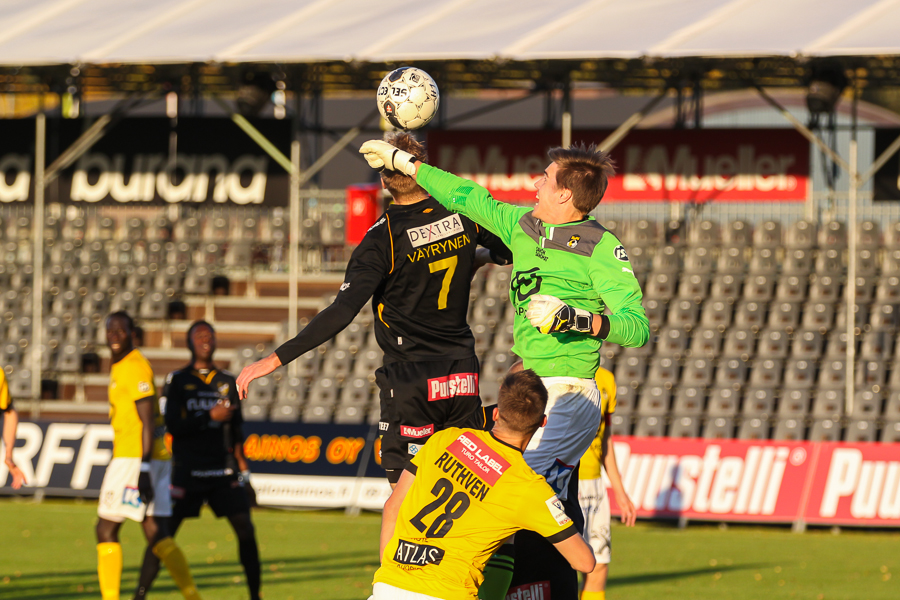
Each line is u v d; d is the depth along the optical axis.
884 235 74.06
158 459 28.06
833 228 70.69
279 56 57.03
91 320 71.56
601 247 16.41
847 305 63.84
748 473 49.22
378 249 17.53
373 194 73.50
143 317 72.94
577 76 66.62
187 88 74.31
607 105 95.38
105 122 67.19
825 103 62.16
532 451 17.38
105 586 27.44
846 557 40.34
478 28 58.62
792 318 66.38
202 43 59.31
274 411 62.19
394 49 56.62
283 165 66.19
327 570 36.16
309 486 53.00
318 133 77.94
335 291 73.56
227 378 29.25
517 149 67.12
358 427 53.66
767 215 74.62
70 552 39.38
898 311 66.06
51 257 78.62
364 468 52.75
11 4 67.50
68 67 60.78
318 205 79.00
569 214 16.70
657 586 33.53
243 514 28.89
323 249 76.75
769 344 64.38
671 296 69.06
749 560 39.44
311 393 62.88
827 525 48.34
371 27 60.00
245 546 28.89
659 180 66.62
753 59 57.06
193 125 66.75
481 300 68.12
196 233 79.94
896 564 38.56
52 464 55.00
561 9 60.34
